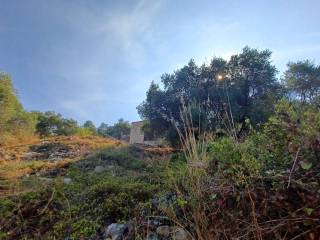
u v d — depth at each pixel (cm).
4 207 307
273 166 183
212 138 248
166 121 1355
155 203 251
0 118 1234
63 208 303
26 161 739
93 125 3167
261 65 1362
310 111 190
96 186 327
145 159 611
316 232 154
